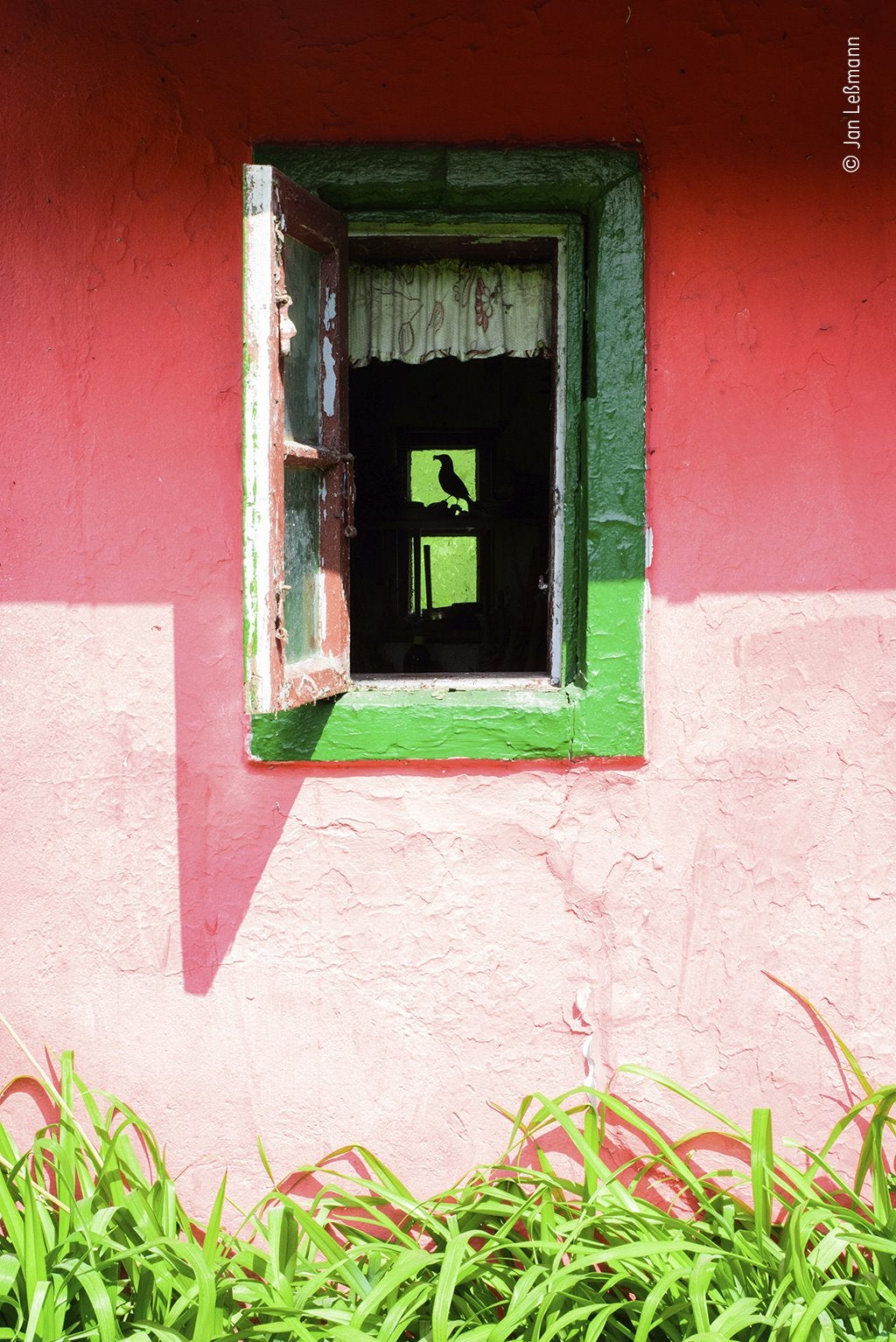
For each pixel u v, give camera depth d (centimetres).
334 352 247
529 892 262
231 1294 219
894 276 257
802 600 261
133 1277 224
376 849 262
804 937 263
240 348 257
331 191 254
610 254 255
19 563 262
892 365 258
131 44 255
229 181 256
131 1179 238
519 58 254
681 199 256
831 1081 263
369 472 624
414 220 263
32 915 265
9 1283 215
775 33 255
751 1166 244
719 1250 215
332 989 263
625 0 254
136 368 259
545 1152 262
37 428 260
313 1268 235
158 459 260
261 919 263
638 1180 246
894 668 262
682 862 262
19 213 258
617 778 262
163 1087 265
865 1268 224
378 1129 264
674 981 263
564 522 269
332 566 250
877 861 263
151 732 263
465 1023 263
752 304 257
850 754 262
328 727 258
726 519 260
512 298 281
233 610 260
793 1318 203
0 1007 266
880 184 257
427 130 255
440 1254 225
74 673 263
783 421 259
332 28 254
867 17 255
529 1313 218
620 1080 262
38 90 256
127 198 257
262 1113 264
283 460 212
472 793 262
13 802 264
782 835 263
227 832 262
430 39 254
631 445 257
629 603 258
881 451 259
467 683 273
